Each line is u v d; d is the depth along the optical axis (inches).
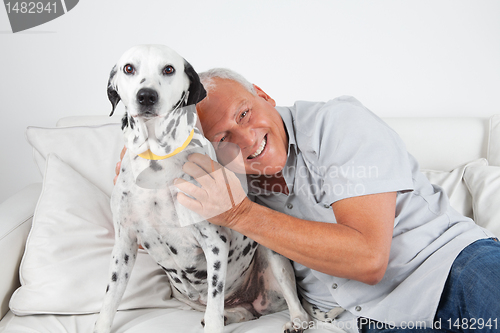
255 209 39.1
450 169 69.5
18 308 47.2
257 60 83.2
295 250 38.3
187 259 43.1
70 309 47.7
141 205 39.9
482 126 70.8
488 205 60.2
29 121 83.0
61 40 80.7
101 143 64.4
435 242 43.8
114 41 81.1
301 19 82.3
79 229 52.7
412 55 82.1
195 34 82.0
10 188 84.8
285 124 48.9
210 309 39.4
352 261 37.6
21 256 53.0
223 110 43.7
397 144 43.5
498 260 38.9
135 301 50.6
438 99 82.8
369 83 83.3
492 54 81.3
